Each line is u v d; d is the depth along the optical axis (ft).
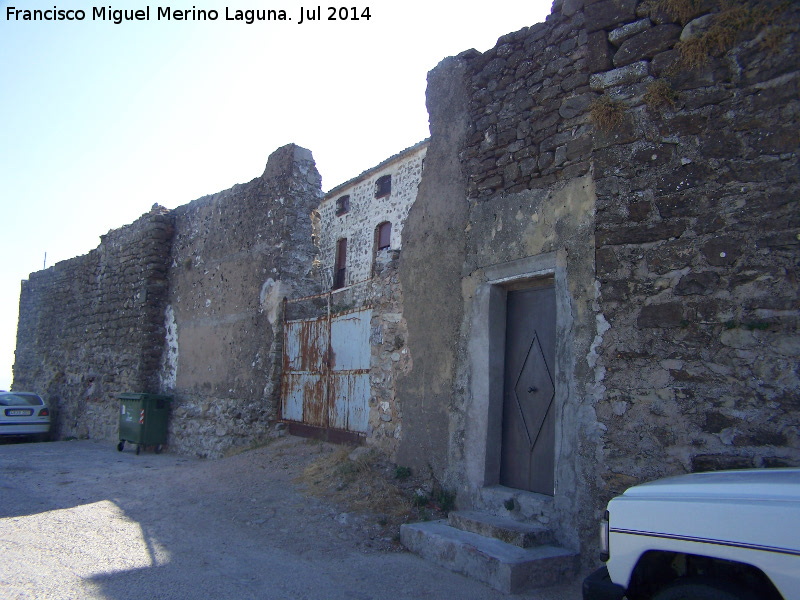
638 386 15.53
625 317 16.02
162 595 14.20
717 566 9.50
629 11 16.90
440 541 16.92
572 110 18.63
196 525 20.33
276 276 34.53
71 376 54.24
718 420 14.15
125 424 41.06
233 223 39.24
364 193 68.95
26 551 17.53
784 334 13.58
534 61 20.45
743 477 10.15
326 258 74.13
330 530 19.29
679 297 15.16
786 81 14.21
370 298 27.78
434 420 22.29
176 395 41.65
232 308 37.88
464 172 22.54
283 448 30.30
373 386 26.02
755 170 14.44
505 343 20.99
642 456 15.21
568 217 18.11
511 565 14.71
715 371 14.38
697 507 9.41
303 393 31.81
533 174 19.72
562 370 17.42
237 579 15.33
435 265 23.25
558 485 16.98
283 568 16.20
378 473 23.29
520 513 18.11
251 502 22.44
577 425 16.69
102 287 51.75
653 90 16.07
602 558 10.89
